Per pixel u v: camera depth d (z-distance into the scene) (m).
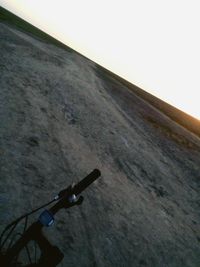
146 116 26.33
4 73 10.95
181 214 8.48
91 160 8.07
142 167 10.72
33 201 4.51
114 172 8.42
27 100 9.38
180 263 5.65
